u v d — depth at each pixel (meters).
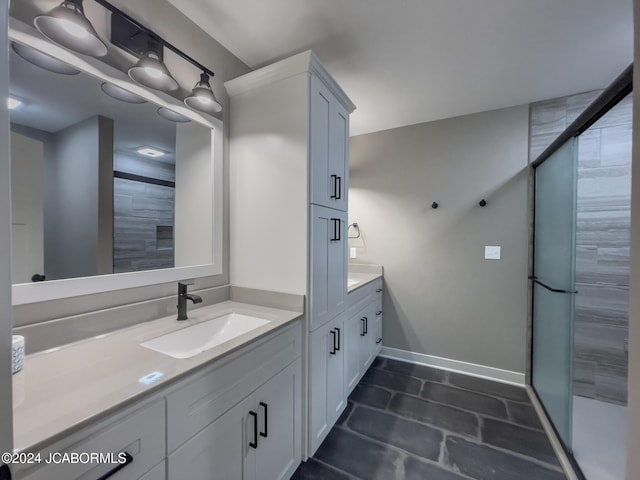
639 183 0.76
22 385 0.68
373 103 2.34
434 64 1.84
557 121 2.23
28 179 1.01
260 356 1.19
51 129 1.06
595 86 2.07
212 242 1.66
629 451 0.79
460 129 2.56
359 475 1.46
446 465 1.53
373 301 2.63
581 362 2.19
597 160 2.11
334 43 1.67
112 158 1.23
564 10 1.40
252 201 1.68
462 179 2.55
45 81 1.03
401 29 1.55
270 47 1.72
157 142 1.40
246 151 1.70
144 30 1.20
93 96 1.16
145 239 1.36
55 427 0.60
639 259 0.76
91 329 1.13
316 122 1.57
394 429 1.80
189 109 1.51
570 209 1.66
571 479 1.42
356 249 2.99
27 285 0.98
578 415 1.96
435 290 2.67
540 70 1.89
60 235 1.08
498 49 1.69
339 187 1.83
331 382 1.79
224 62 1.72
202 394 0.93
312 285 1.55
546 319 2.02
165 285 1.43
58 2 1.03
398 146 2.81
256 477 1.18
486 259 2.48
